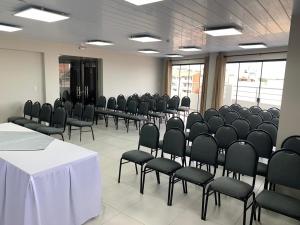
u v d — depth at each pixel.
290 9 3.09
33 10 3.24
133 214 2.66
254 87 8.18
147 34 5.00
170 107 8.09
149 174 3.75
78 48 7.32
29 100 6.12
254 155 2.57
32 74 6.46
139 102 7.47
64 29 4.73
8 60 5.95
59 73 7.45
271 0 2.79
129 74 9.26
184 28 4.34
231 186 2.43
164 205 2.87
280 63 7.38
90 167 2.39
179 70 10.44
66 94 7.98
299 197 2.87
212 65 8.64
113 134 6.25
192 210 2.78
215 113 5.38
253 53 7.67
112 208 2.76
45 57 6.57
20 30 4.91
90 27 4.46
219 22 3.87
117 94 8.88
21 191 1.93
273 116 5.43
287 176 2.40
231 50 7.85
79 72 8.14
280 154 2.47
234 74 8.61
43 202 1.97
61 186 2.11
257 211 2.71
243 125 4.16
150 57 10.12
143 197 3.04
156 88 10.69
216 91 8.55
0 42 5.66
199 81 9.77
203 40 5.66
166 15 3.51
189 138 3.95
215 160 2.84
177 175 2.74
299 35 2.86
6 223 2.14
